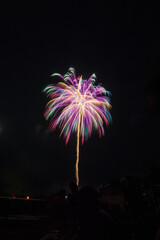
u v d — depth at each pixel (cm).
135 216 418
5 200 867
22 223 796
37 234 700
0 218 819
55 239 338
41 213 857
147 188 468
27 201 874
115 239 228
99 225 222
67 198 454
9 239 679
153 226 330
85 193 235
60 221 386
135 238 325
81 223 229
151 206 434
